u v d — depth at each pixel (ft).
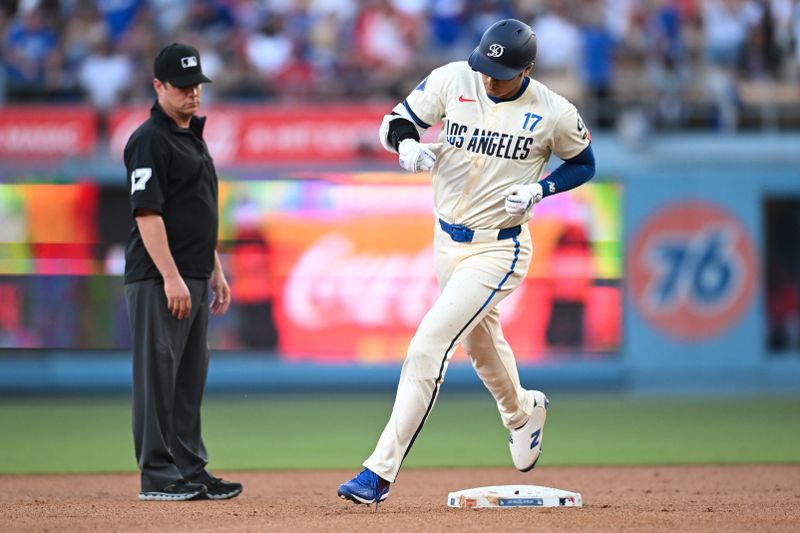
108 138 185.16
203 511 61.93
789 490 78.23
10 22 198.08
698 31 205.26
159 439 68.59
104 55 197.88
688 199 191.83
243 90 196.24
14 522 57.36
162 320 68.33
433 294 185.57
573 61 202.18
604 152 195.93
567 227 188.03
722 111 203.82
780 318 206.08
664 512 60.54
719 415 148.05
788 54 206.69
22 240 183.01
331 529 52.90
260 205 184.34
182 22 200.95
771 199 205.46
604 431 130.21
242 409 161.68
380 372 185.98
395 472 59.62
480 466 99.66
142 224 67.21
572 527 53.57
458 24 203.10
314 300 185.16
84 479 89.20
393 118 62.69
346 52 200.85
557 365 187.11
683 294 190.80
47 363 182.91
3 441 121.19
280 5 202.59
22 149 183.62
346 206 184.96
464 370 190.39
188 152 69.05
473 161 60.90
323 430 133.39
